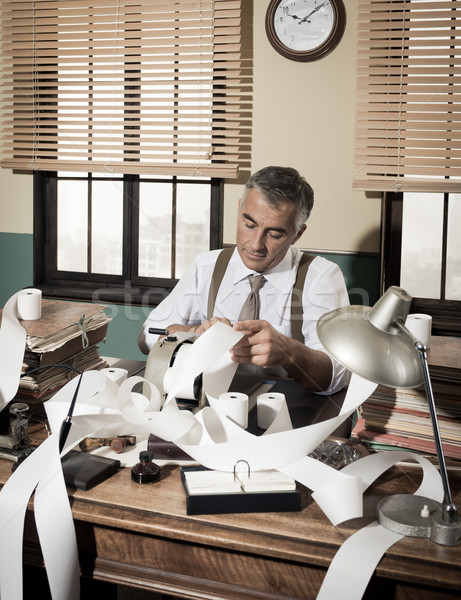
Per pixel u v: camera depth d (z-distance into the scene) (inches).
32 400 58.9
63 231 137.1
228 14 117.5
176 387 50.6
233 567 40.9
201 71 120.7
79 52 127.3
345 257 118.3
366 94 111.9
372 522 41.8
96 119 129.7
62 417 51.1
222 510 42.3
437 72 108.3
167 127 126.3
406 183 110.2
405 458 49.1
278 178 71.8
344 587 37.2
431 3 107.0
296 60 115.6
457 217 113.5
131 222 133.3
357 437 53.4
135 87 126.3
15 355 56.6
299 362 64.0
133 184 132.0
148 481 45.9
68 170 129.6
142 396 56.0
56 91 129.3
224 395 51.4
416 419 52.0
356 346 41.5
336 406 62.6
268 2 116.8
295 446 44.8
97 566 43.6
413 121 110.4
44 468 45.9
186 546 41.6
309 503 44.1
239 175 123.4
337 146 117.0
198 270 84.7
